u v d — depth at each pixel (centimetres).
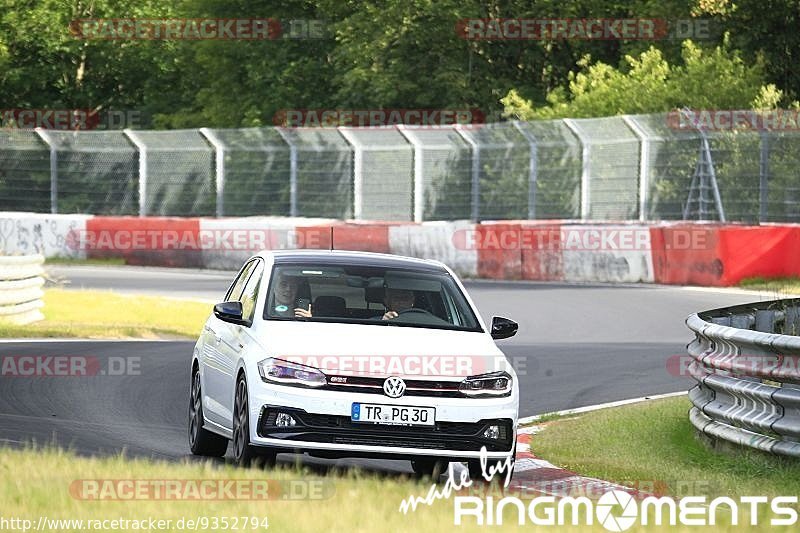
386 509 2730
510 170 13588
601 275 11269
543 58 18150
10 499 2723
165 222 13125
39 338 7412
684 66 16600
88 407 5088
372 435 3438
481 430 3491
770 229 10800
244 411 3538
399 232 12162
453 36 17938
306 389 3441
